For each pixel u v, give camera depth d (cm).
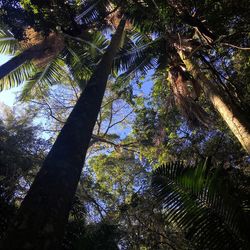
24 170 1074
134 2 934
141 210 1111
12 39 1185
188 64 997
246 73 1023
